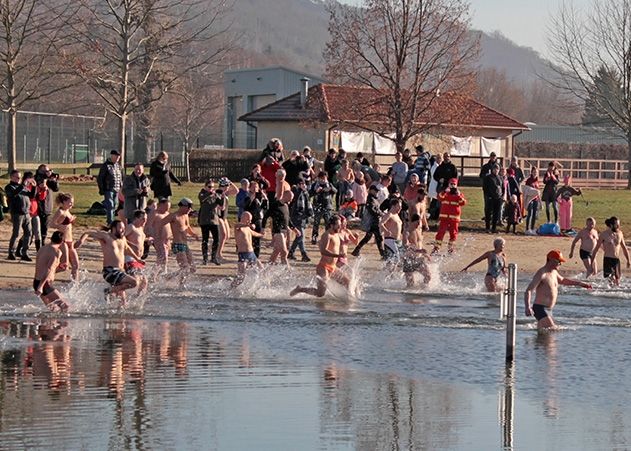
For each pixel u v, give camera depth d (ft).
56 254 74.74
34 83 183.32
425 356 62.49
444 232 114.42
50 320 71.77
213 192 101.19
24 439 43.37
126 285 77.25
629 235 138.00
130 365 57.67
